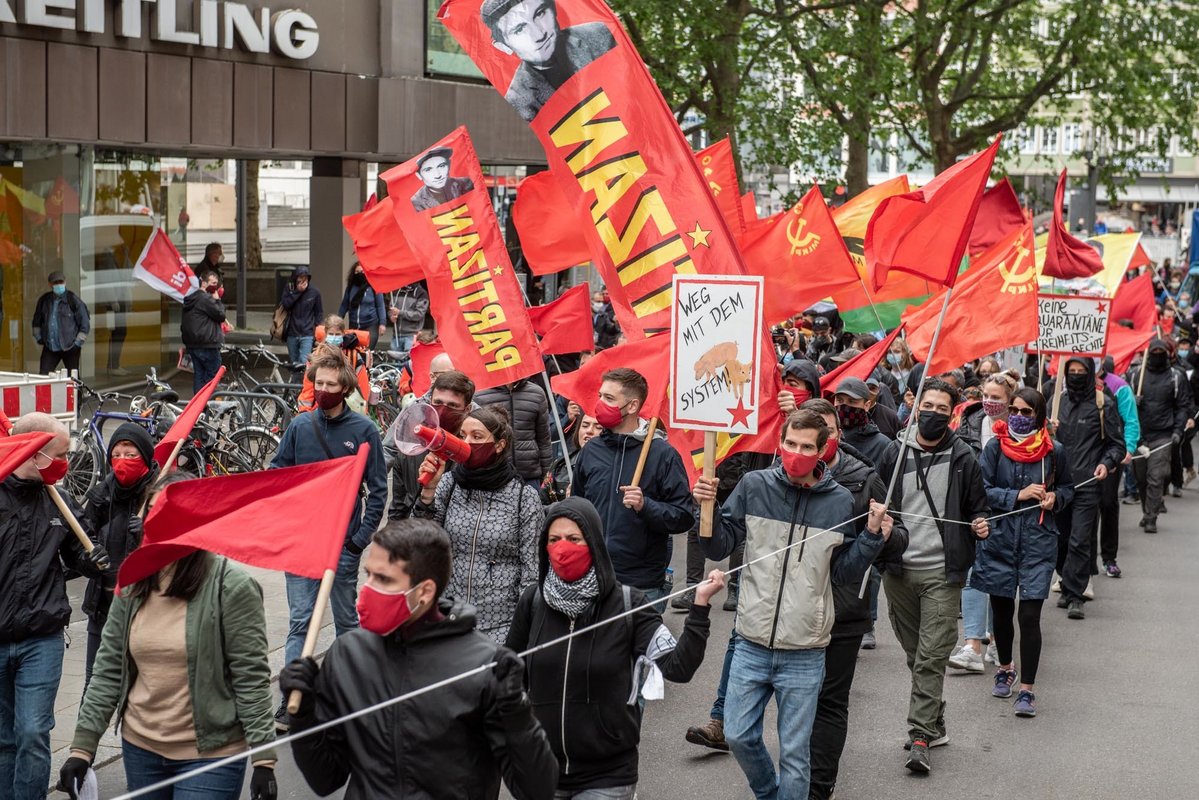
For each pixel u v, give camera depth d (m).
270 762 4.71
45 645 5.78
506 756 3.77
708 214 7.61
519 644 4.92
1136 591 12.12
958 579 7.51
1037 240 15.77
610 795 4.81
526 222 10.15
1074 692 8.95
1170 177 72.06
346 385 7.83
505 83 7.73
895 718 8.31
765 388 7.39
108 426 15.00
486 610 6.22
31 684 5.73
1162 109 33.34
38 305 17.95
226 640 4.75
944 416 7.64
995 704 8.66
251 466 13.44
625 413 6.92
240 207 30.39
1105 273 16.58
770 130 27.75
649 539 6.97
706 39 26.52
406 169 8.13
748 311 5.86
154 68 18.75
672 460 6.98
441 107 23.41
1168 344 16.64
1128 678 9.30
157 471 6.48
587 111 7.66
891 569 7.59
